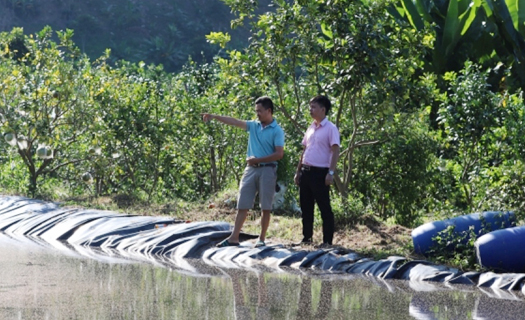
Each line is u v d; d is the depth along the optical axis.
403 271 7.88
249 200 9.20
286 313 5.84
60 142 14.90
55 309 5.74
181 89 17.58
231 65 11.24
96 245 9.97
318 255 8.49
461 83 12.38
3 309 5.70
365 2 10.76
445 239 8.48
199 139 15.73
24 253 8.84
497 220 8.66
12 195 14.41
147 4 123.00
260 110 9.08
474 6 25.02
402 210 11.95
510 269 7.88
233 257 8.84
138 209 12.64
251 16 10.86
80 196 14.60
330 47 10.35
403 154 11.73
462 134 12.25
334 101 12.14
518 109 12.34
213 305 6.07
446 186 12.38
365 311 6.00
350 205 10.99
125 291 6.57
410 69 10.79
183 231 9.72
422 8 25.70
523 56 25.70
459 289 7.14
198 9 123.12
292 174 12.86
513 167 10.26
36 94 14.18
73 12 118.19
